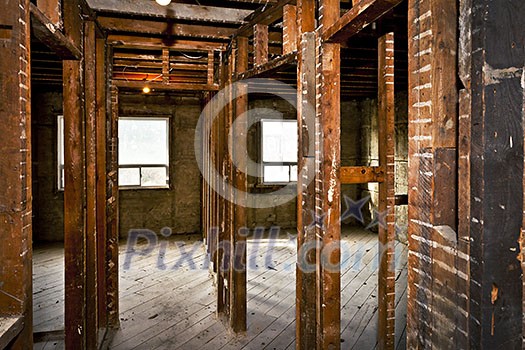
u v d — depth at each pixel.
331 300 1.90
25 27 1.46
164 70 3.35
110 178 3.14
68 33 2.10
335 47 1.88
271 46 3.40
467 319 0.96
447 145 1.07
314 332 2.08
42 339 2.93
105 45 3.03
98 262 3.00
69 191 2.26
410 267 1.19
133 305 3.62
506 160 0.90
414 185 1.16
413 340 1.17
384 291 2.09
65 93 2.23
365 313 3.37
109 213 3.14
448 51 1.06
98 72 2.90
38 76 4.54
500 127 0.90
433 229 1.07
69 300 2.27
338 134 1.89
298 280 2.15
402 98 5.83
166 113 6.55
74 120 2.25
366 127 7.02
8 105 1.41
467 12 0.96
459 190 1.00
